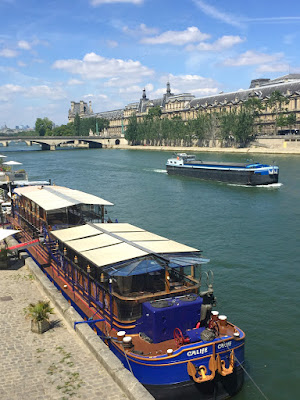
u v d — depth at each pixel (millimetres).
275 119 150375
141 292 14656
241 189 64062
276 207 48875
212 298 16266
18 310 16688
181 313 14117
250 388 14258
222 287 23391
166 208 49188
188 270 16438
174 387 12680
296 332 18109
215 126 159625
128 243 16609
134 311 14367
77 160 130000
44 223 23016
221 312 20172
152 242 17062
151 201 54406
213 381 13125
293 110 143750
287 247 31547
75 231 19438
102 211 24094
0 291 18828
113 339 14305
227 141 153875
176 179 79000
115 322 14867
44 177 83062
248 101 149250
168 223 40906
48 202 23078
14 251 24984
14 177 44438
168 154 150625
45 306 15242
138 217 44031
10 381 11672
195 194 60250
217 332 13633
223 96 183000
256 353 16547
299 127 142375
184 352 12594
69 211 22781
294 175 76125
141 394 10727
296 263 27594
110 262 14539
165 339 13992
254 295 22188
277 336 17812
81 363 12680
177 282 15750
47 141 198125
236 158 112375
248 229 37969
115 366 12047
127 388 11031
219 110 179875
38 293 18609
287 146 130125
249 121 138750
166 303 14047
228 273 25719
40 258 23781
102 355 12641
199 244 32844
